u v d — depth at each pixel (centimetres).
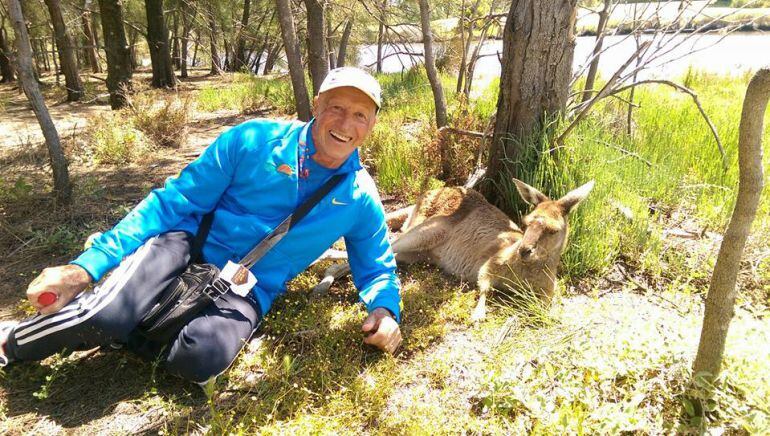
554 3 411
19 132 841
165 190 286
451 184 568
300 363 288
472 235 409
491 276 379
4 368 265
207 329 259
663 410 256
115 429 243
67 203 480
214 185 285
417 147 613
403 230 477
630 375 267
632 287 383
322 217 292
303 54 1338
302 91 672
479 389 272
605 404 251
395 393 275
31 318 254
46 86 1650
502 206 470
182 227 288
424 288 372
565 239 367
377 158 631
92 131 729
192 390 268
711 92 1132
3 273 380
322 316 325
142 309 255
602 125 581
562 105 445
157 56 1612
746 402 240
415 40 1252
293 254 297
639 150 571
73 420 246
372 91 268
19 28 441
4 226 432
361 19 1041
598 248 404
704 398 241
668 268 402
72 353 285
